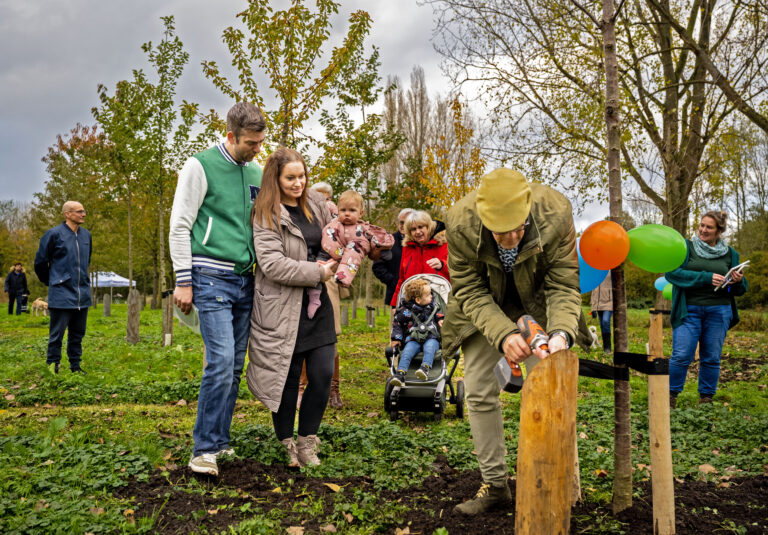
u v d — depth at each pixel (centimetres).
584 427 583
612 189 321
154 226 2739
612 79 323
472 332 323
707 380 710
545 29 1570
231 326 406
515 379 279
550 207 299
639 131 1681
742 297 3016
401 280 684
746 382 941
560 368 229
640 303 3388
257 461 416
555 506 231
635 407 694
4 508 311
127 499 341
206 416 390
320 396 430
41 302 2573
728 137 1738
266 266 406
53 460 396
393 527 325
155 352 1040
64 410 625
